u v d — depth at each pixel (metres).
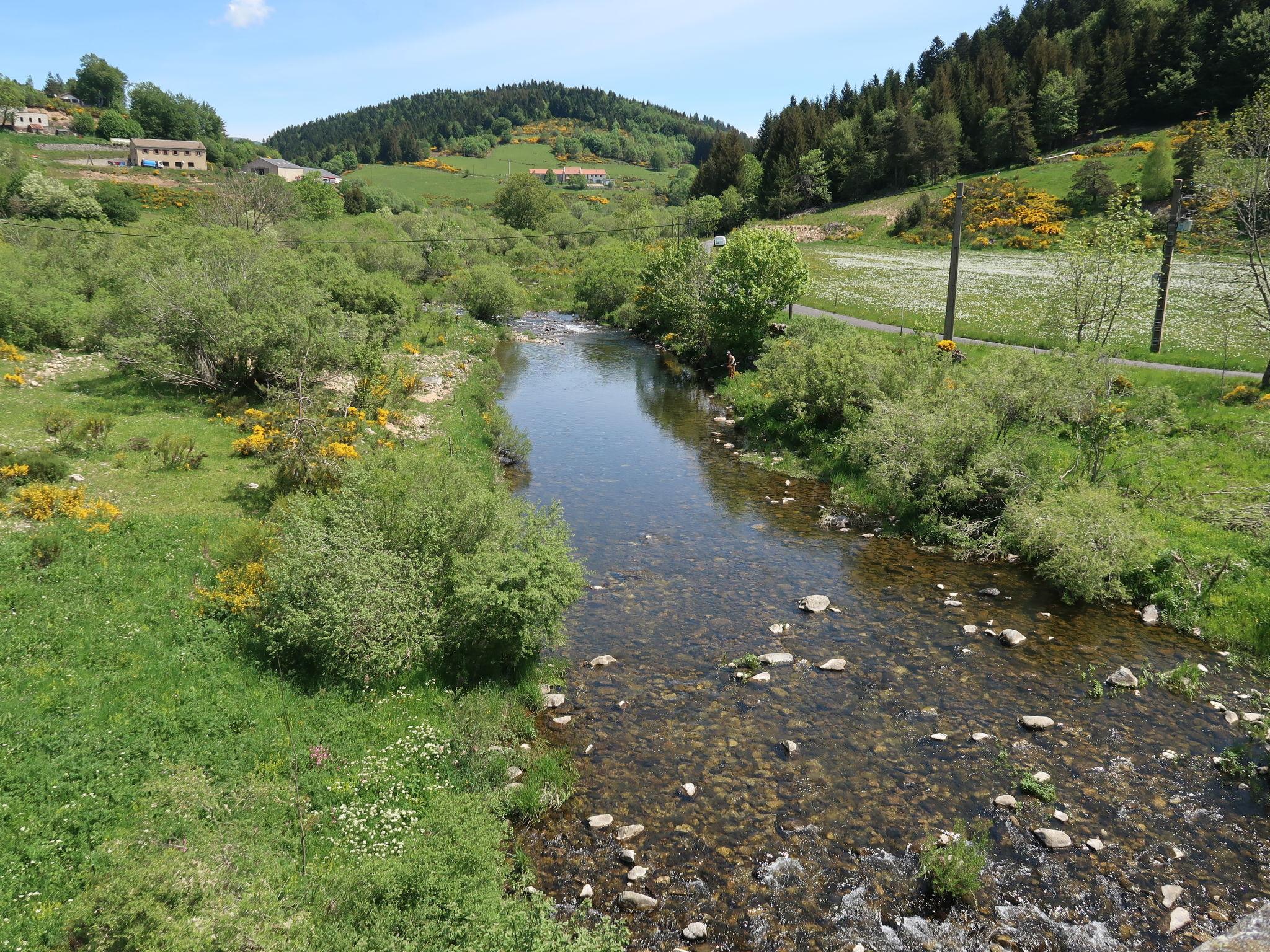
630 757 10.77
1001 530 18.69
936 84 127.00
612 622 15.00
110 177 104.31
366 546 12.18
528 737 11.16
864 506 22.08
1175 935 7.74
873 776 10.38
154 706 9.93
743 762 10.66
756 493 23.48
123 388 26.22
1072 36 126.50
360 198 114.94
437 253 74.94
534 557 12.16
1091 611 15.63
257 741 9.68
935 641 14.34
